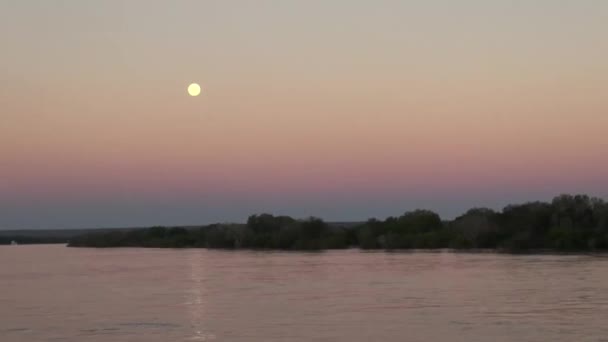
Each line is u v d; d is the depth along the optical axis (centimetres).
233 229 19588
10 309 5728
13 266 11912
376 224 16750
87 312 5481
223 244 19488
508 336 4178
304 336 4269
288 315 5094
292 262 11231
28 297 6606
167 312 5394
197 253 16225
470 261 10200
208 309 5506
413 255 12425
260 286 7250
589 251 12444
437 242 15000
